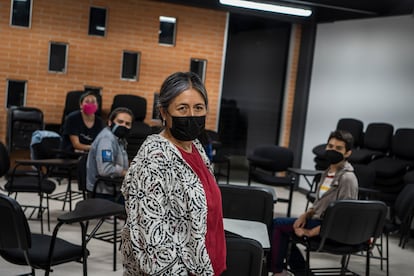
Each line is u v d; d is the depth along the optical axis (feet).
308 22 26.96
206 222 5.18
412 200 15.33
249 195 12.24
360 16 23.93
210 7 24.89
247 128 28.78
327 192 13.05
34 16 24.02
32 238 11.25
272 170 22.06
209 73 27.20
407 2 21.20
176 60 26.53
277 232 13.17
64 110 23.52
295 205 24.02
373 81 23.82
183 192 5.05
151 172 4.95
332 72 26.27
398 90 22.50
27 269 13.07
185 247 5.08
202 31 26.76
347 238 12.00
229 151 28.58
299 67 28.43
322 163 23.73
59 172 19.36
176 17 26.22
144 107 24.48
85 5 24.72
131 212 5.02
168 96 5.27
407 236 18.53
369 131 22.59
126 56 25.70
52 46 24.53
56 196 20.94
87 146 19.43
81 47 24.94
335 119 25.95
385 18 23.21
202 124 5.35
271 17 26.08
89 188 15.49
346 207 11.57
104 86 25.54
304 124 28.04
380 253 16.02
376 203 11.70
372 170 18.69
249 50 28.17
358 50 24.72
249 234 9.87
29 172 17.79
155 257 4.86
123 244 5.37
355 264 16.16
